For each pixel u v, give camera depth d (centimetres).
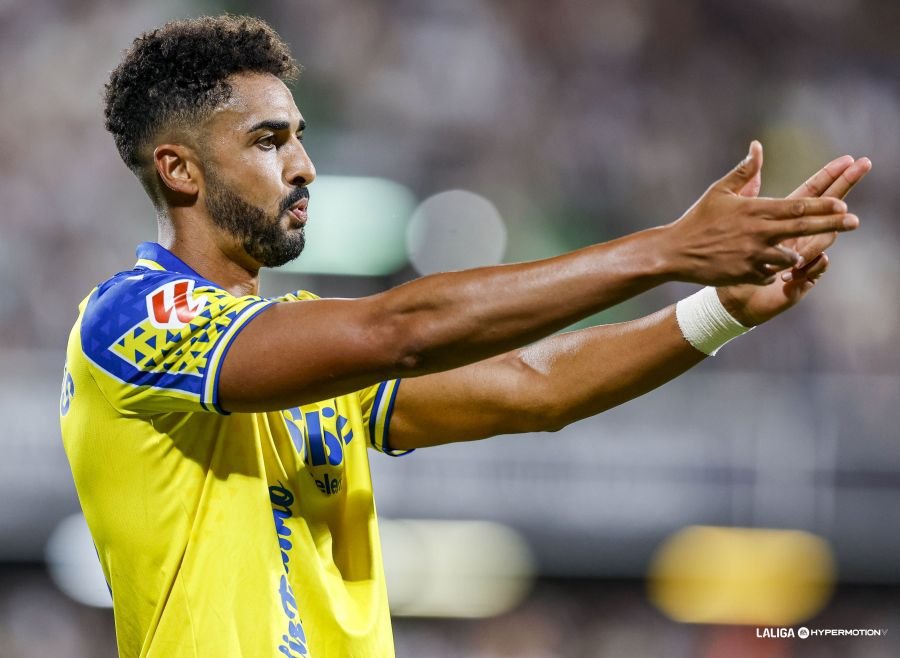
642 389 768
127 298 669
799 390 2988
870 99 4184
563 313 587
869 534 2942
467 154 4134
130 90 727
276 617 673
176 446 679
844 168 637
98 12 4094
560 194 4109
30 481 2916
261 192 716
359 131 4131
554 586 2970
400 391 784
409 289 606
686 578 2930
